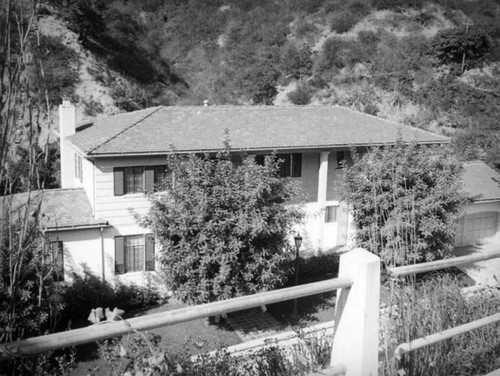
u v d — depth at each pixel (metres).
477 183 28.05
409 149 19.22
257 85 48.09
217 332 17.11
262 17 57.34
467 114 44.47
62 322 17.89
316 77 49.19
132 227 20.14
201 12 57.81
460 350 3.76
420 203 18.28
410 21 56.62
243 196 16.42
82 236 19.30
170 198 16.67
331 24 55.59
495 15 59.94
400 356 3.22
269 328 17.64
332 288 2.57
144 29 55.09
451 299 4.05
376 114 45.50
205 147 21.14
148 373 2.17
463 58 49.59
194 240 16.02
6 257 2.27
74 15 44.53
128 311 19.55
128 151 19.38
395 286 3.50
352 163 24.94
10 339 2.15
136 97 44.00
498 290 4.82
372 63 50.28
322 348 4.12
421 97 46.44
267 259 17.08
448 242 19.44
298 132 24.11
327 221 25.17
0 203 2.76
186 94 48.41
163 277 17.36
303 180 24.19
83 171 21.27
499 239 28.80
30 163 2.25
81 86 41.22
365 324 2.66
